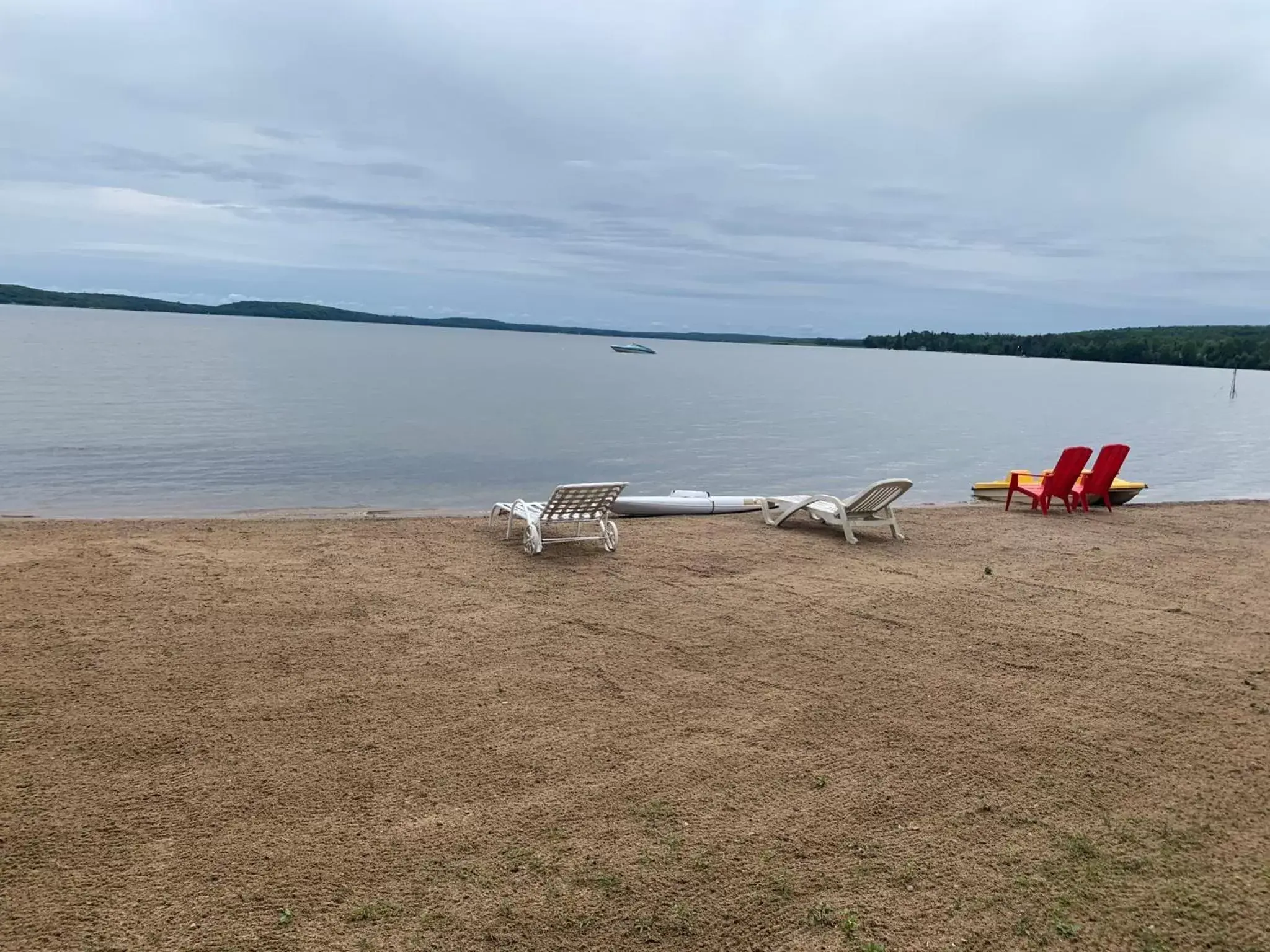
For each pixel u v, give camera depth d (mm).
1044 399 56375
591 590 8219
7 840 3826
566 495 9531
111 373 45406
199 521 11539
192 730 4973
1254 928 3514
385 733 5031
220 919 3367
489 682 5852
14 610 6891
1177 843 4109
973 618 7668
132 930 3289
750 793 4461
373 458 21422
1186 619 7836
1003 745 5117
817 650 6707
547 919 3434
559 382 58969
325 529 10719
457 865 3766
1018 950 3354
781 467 22062
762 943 3352
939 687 6008
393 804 4250
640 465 21844
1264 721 5551
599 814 4211
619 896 3586
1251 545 11516
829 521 11297
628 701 5625
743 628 7211
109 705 5254
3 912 3361
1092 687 6074
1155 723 5480
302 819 4090
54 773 4430
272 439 23797
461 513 14422
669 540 10711
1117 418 41438
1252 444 30922
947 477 21016
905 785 4602
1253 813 4398
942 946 3354
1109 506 14602
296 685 5672
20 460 18750
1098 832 4184
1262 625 7664
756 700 5699
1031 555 10508
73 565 8281
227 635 6527
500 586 8242
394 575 8461
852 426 33719
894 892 3678
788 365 123375
